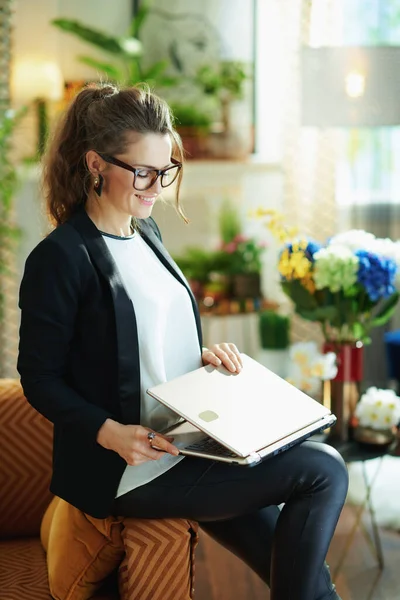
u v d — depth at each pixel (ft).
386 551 9.40
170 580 5.59
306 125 12.19
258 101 17.74
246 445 5.00
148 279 5.68
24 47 16.67
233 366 5.88
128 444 5.04
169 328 5.81
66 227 5.37
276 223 9.71
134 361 5.36
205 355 6.01
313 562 5.23
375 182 16.66
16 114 15.97
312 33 16.12
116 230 5.66
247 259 16.99
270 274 17.99
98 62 16.71
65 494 5.57
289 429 5.32
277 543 5.36
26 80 16.57
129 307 5.34
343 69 11.99
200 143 17.48
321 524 5.26
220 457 4.98
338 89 12.02
